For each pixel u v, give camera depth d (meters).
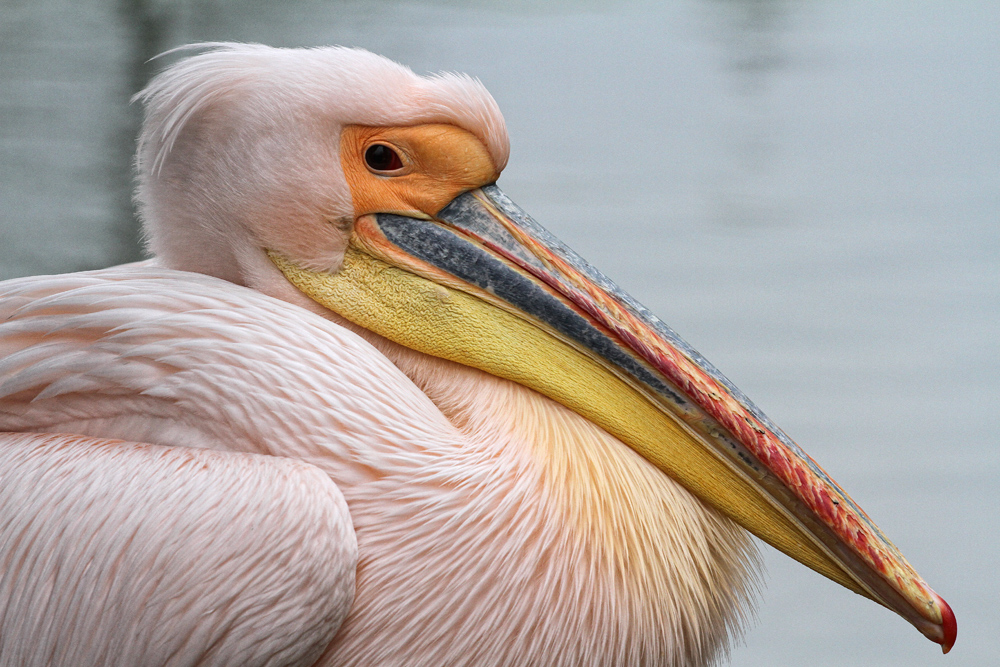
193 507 3.67
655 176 6.68
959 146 7.51
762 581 3.78
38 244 5.46
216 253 3.79
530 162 6.88
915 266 5.76
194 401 3.71
